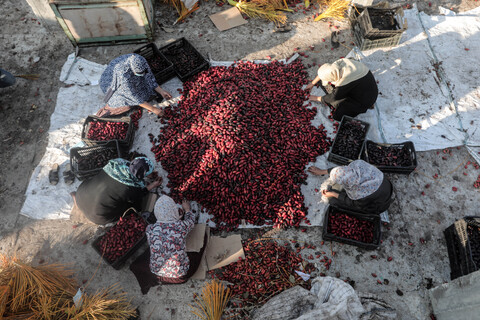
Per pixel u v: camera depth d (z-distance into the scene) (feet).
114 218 15.44
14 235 16.07
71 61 20.79
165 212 13.55
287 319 13.08
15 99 19.76
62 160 17.81
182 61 20.07
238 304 14.42
